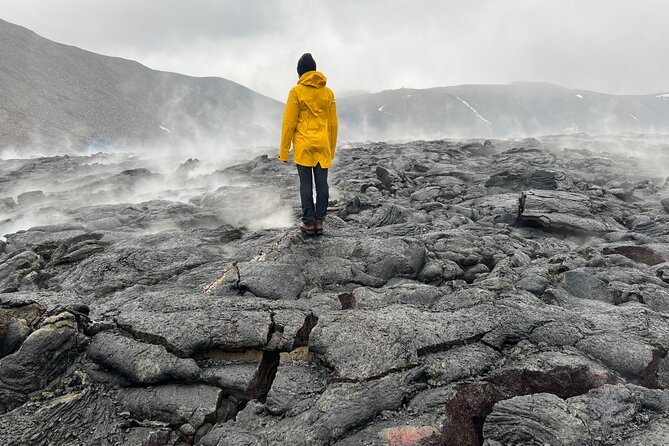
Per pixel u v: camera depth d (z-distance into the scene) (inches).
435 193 545.3
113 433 159.8
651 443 133.6
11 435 153.3
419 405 155.8
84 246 327.0
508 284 237.0
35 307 193.5
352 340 180.7
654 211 469.1
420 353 178.1
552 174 545.0
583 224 380.2
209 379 177.5
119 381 180.9
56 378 179.3
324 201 297.0
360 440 142.6
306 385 168.6
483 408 157.2
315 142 281.6
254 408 162.9
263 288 236.8
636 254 315.3
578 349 180.1
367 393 157.9
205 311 206.4
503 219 431.2
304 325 197.9
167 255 300.7
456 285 248.7
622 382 163.8
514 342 188.5
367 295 231.0
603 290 242.8
